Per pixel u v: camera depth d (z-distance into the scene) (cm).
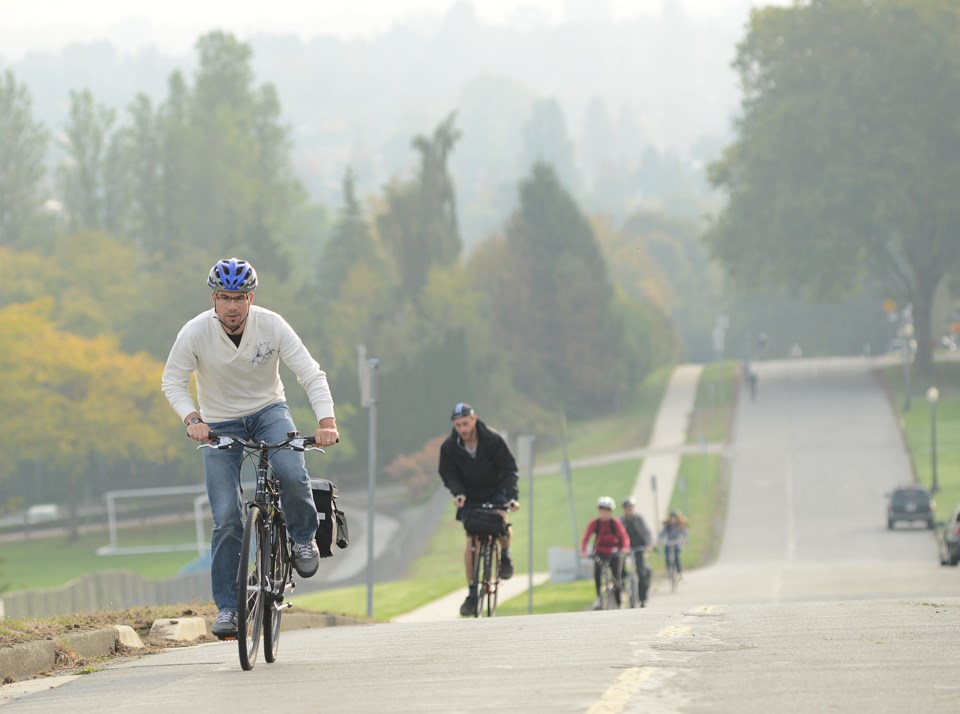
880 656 2642
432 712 2205
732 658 2683
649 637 3095
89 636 3772
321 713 2264
